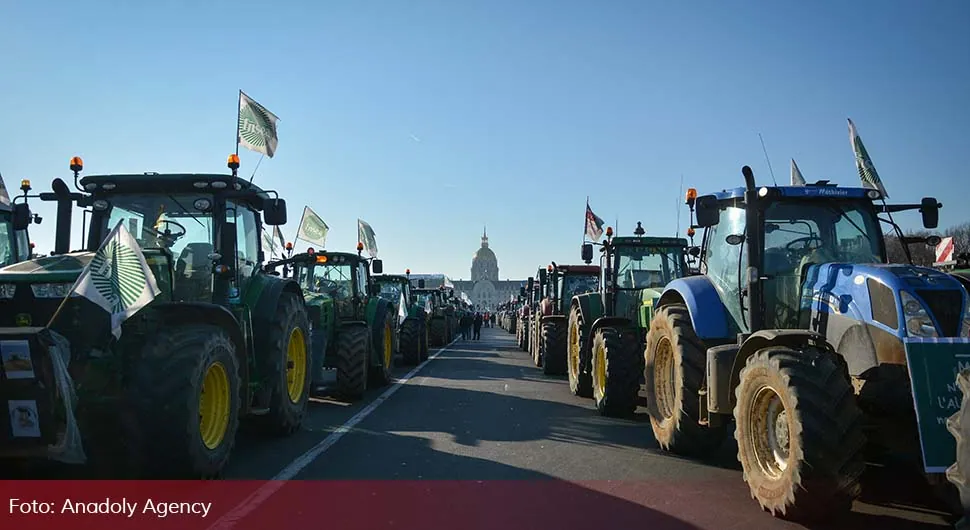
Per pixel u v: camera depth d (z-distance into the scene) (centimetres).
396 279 1922
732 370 546
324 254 1285
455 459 654
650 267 1141
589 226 1797
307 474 592
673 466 632
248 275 754
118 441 589
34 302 505
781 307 598
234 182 670
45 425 448
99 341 506
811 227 635
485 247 17388
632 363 891
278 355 729
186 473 514
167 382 505
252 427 805
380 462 639
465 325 3178
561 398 1094
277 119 971
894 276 481
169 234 680
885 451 531
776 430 492
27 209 820
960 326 458
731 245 654
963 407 392
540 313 1708
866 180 860
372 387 1241
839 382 454
